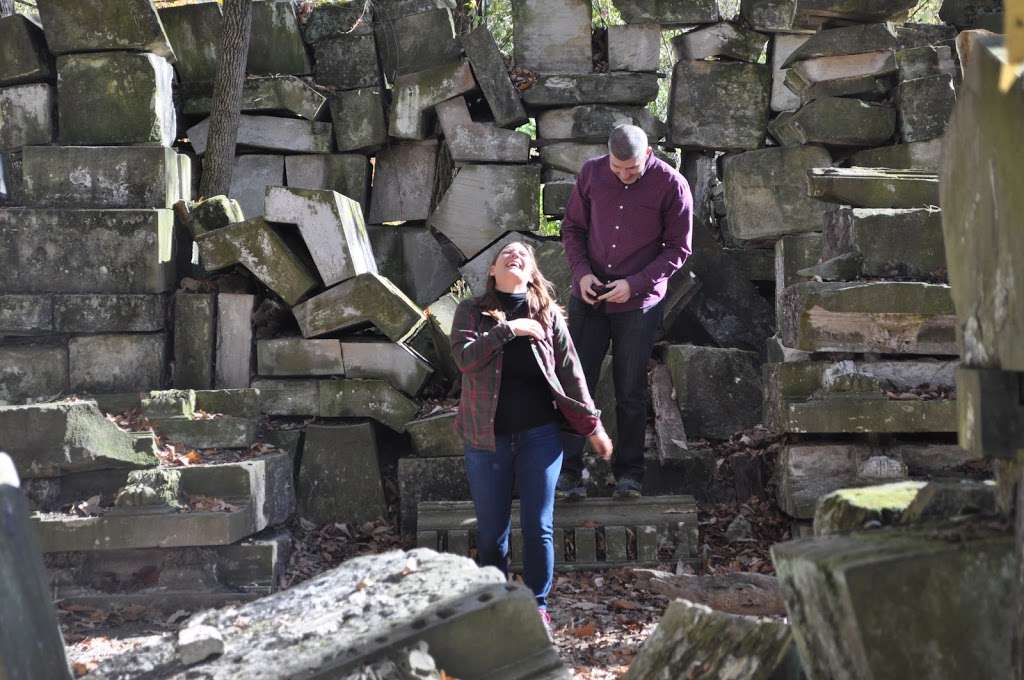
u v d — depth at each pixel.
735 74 8.30
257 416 6.91
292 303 7.22
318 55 8.72
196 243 7.67
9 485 2.89
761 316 7.99
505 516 5.06
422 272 8.66
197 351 7.37
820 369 6.27
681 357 7.32
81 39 7.41
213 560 6.19
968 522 2.71
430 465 6.99
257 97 8.56
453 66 8.45
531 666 3.11
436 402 7.38
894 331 6.07
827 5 7.53
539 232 9.31
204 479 6.24
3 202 7.51
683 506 6.57
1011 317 2.36
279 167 8.77
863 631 2.38
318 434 7.17
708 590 5.50
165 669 3.29
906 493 3.13
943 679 2.38
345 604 3.51
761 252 8.30
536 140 8.67
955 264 2.75
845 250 6.31
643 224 6.41
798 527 6.40
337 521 7.12
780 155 7.85
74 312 7.29
